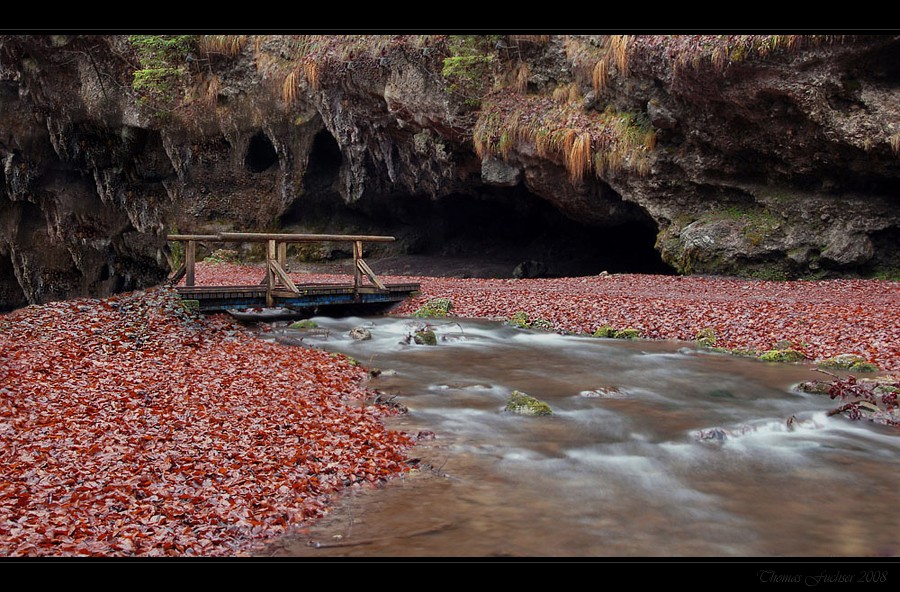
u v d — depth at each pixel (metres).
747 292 15.68
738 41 16.75
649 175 19.80
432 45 22.69
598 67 20.08
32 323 10.89
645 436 6.89
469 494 5.39
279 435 6.57
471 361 10.65
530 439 6.80
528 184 22.48
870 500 5.29
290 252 28.91
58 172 31.69
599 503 5.22
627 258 25.06
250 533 4.64
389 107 24.11
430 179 25.97
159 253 31.03
